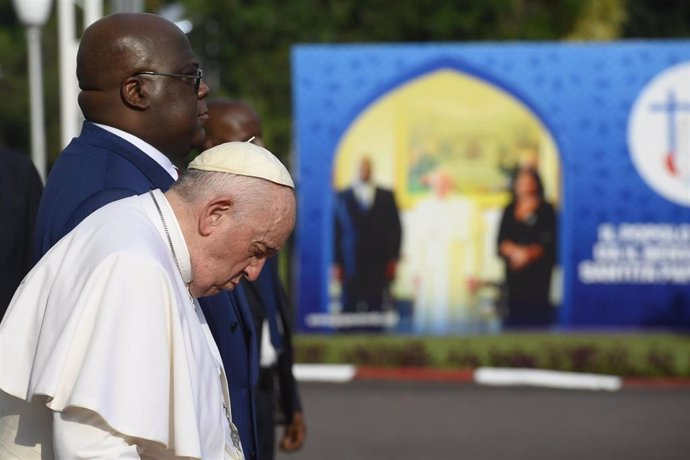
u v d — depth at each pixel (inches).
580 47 1857.8
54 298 336.8
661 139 1857.8
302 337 1865.2
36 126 1295.5
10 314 345.1
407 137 1863.9
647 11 3627.0
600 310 1873.8
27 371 341.7
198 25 3068.4
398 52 1855.3
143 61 440.8
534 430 1259.8
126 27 443.5
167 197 358.6
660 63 1852.9
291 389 698.8
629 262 1868.8
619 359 1632.6
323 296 1862.7
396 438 1213.1
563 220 1867.6
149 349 327.3
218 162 358.6
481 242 1871.3
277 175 359.9
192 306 353.1
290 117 3070.9
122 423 319.9
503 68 1860.2
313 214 1859.0
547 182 1867.6
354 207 1861.5
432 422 1299.2
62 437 322.7
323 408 1379.2
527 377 1573.6
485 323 1870.1
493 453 1147.3
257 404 642.8
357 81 1856.5
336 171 1860.2
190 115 450.3
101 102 442.6
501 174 1867.6
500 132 1867.6
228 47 3063.5
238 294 487.8
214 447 351.3
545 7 3036.4
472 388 1524.4
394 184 1863.9
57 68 3535.9
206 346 354.9
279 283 679.7
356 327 1867.6
